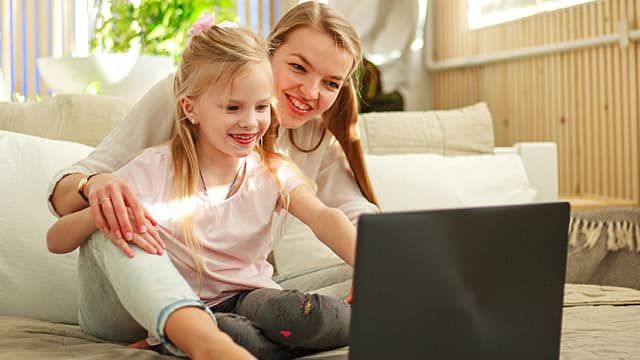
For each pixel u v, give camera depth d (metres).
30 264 1.55
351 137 1.64
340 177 1.68
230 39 1.22
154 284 1.03
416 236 0.84
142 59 2.26
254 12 3.80
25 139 1.69
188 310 0.99
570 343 1.22
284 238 1.98
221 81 1.20
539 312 0.94
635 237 1.96
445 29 4.34
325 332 1.11
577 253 1.98
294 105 1.47
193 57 1.23
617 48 3.04
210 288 1.25
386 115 2.49
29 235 1.57
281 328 1.10
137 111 1.41
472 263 0.88
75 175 1.28
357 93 1.80
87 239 1.20
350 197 1.65
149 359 1.11
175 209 1.24
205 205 1.27
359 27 4.41
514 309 0.92
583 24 3.22
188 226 1.24
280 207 1.36
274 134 1.47
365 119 2.46
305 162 1.66
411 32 4.46
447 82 4.33
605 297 1.58
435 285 0.86
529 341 0.94
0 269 1.54
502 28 3.79
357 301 0.82
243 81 1.20
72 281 1.57
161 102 1.41
